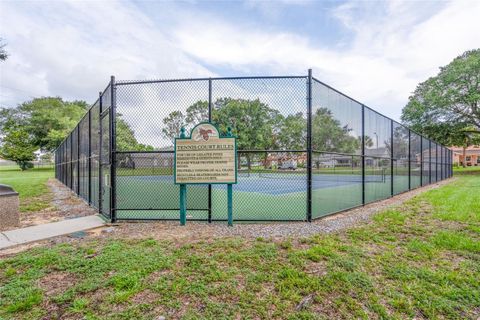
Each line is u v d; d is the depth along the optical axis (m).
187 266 2.88
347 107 6.17
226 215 5.54
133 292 2.35
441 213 5.44
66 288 2.44
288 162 5.05
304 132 4.90
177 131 4.98
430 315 2.10
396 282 2.57
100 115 5.84
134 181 7.34
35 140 38.53
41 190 11.11
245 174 6.13
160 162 5.41
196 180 4.52
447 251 3.34
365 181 7.02
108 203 5.45
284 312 2.11
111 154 5.06
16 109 40.94
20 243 3.79
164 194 7.50
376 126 7.70
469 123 24.52
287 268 2.81
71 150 11.15
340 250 3.34
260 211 5.95
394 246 3.51
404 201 7.36
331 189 6.18
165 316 2.04
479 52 23.73
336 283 2.52
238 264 2.92
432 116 25.30
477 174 23.95
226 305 2.19
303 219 4.97
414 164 11.34
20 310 2.12
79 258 3.10
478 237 3.87
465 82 22.53
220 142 4.50
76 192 9.75
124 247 3.46
